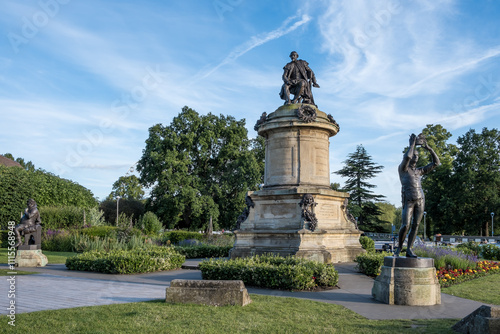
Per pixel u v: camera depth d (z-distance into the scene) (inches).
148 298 391.5
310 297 407.5
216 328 279.6
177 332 269.1
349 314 335.3
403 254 642.2
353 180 2539.4
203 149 1973.4
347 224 754.2
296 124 706.2
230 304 348.5
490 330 253.0
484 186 2267.5
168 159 1791.3
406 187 410.6
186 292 357.4
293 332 276.2
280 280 450.0
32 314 314.5
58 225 1446.9
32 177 1907.0
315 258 621.0
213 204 1876.2
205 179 2044.8
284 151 721.6
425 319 322.7
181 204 1797.5
